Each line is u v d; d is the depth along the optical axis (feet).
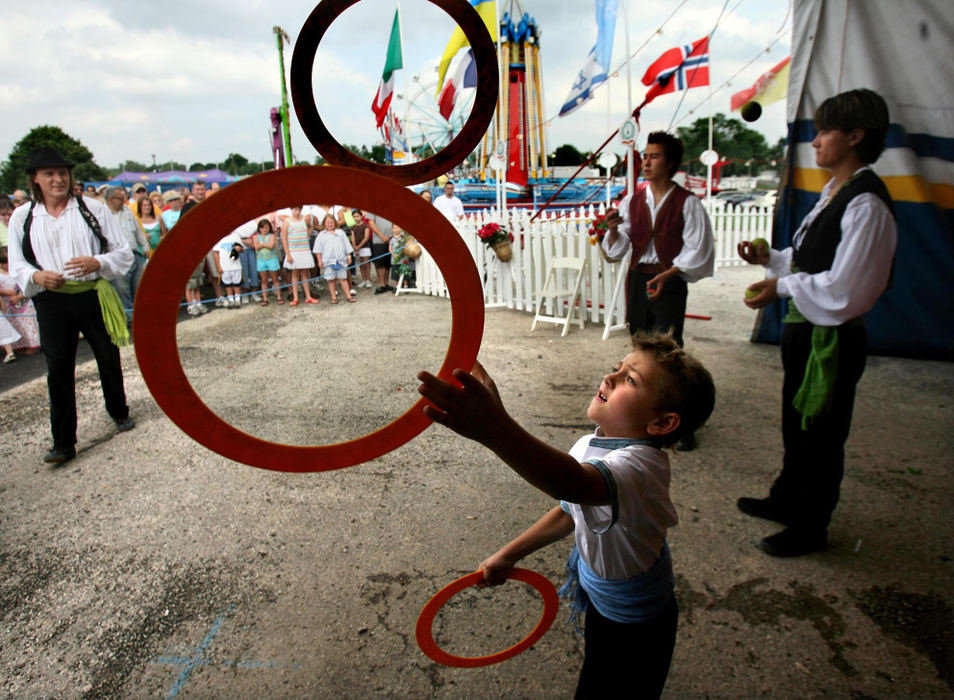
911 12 14.15
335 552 8.74
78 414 14.61
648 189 11.79
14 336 20.11
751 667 6.40
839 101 7.09
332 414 14.02
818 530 8.12
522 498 10.05
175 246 2.56
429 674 6.49
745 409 13.43
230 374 17.34
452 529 9.20
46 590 8.16
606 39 22.16
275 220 30.27
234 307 27.81
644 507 3.89
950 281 15.78
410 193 2.67
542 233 23.27
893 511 9.20
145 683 6.57
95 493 10.75
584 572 4.52
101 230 11.97
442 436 12.66
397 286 32.04
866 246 6.75
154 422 13.92
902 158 15.33
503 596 7.66
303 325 23.61
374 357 18.70
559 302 22.72
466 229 26.76
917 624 6.91
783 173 15.93
